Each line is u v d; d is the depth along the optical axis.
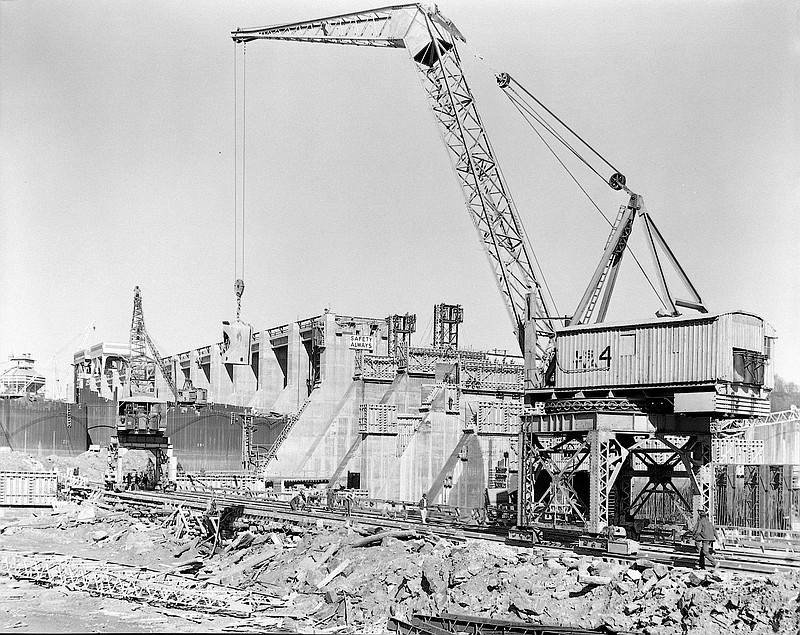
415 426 76.06
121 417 89.56
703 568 36.56
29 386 104.69
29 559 56.72
